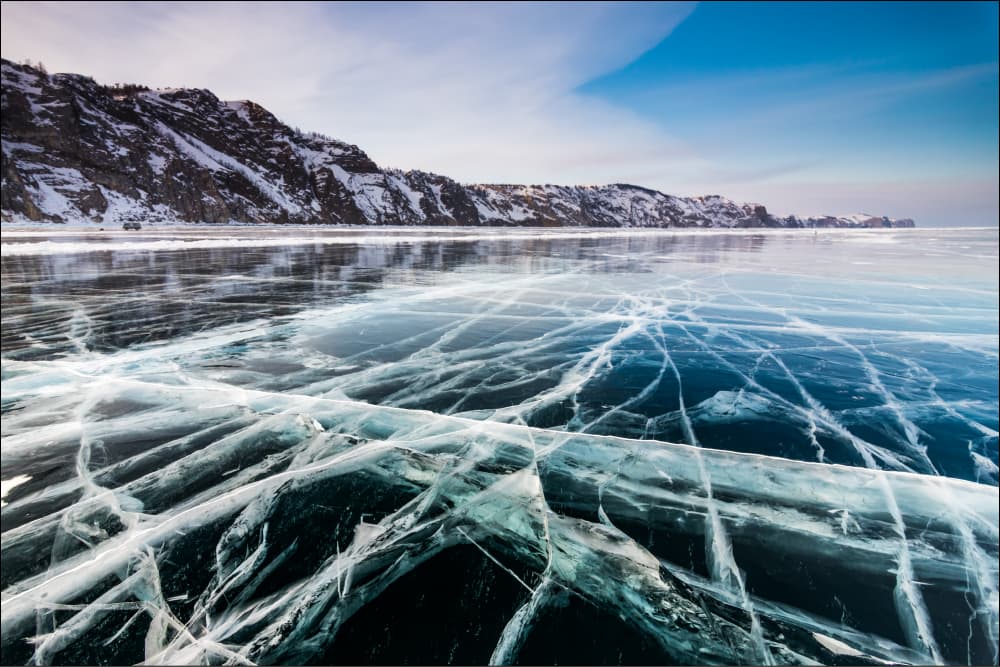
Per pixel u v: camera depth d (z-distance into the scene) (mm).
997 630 1817
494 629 1772
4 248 16547
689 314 7312
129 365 4688
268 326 6305
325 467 2826
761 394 4098
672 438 3256
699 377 4504
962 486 2719
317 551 2156
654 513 2439
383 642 1720
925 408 3830
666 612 1859
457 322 6645
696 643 1733
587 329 6324
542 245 24859
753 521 2393
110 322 6441
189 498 2539
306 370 4586
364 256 16641
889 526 2369
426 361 4898
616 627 1788
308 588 1961
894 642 1771
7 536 2273
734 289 9859
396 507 2453
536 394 4031
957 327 6613
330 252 18047
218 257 15328
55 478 2730
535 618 1815
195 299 8117
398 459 2916
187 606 1890
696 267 14148
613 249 22500
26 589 1975
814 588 1995
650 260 16453
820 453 3080
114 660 1699
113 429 3307
